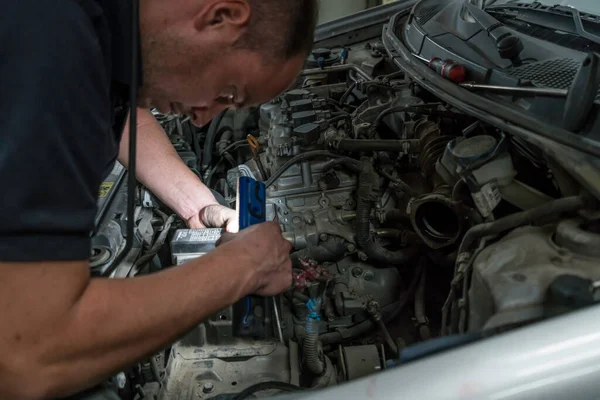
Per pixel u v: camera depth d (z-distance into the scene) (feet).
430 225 4.25
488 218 3.40
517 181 3.41
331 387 2.27
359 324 4.63
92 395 2.50
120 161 4.37
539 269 2.70
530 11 4.85
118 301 2.24
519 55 4.16
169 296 2.42
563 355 2.13
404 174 5.14
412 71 4.78
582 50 3.92
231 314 3.84
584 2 4.71
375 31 7.68
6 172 1.87
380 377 2.21
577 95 3.06
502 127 3.46
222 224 4.15
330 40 7.73
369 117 5.34
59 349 2.06
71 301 2.08
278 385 3.51
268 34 2.37
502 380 2.10
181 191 4.40
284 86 2.76
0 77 1.88
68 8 1.95
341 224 4.82
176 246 3.83
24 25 1.88
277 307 4.28
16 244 1.92
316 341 3.91
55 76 1.89
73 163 2.03
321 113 5.59
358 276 4.89
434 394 2.11
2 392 2.07
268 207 4.84
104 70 2.15
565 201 2.90
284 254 3.21
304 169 5.02
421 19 5.67
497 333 2.34
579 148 2.97
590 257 2.73
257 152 5.70
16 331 1.96
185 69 2.43
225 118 6.66
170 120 5.89
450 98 4.04
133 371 3.46
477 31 4.70
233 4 2.22
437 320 4.74
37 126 1.88
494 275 2.76
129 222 2.52
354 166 4.85
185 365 3.87
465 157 3.32
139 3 2.20
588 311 2.23
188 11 2.22
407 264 5.17
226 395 3.44
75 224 2.06
